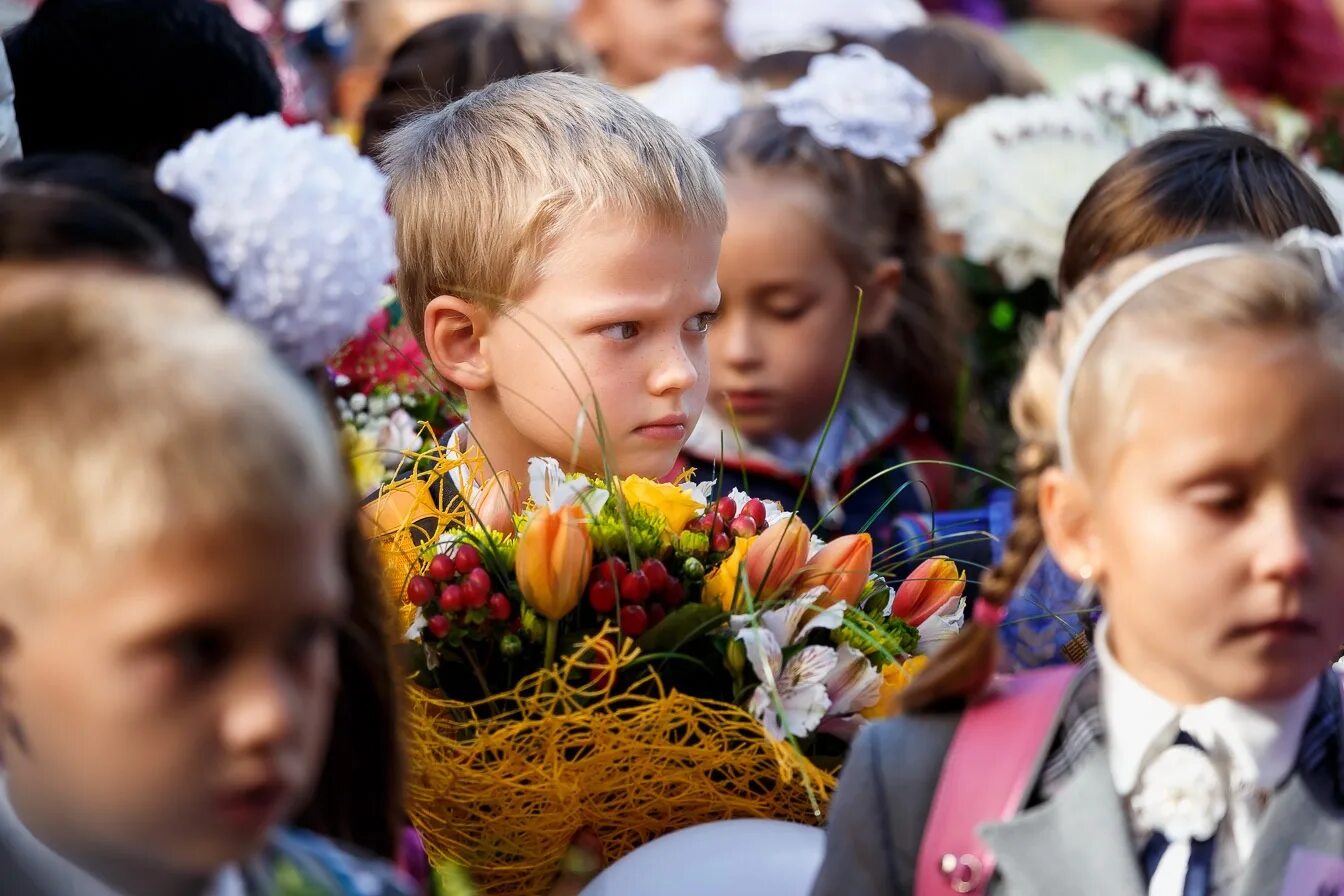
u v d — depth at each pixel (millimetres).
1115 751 2697
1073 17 10289
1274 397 2465
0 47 4082
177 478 1888
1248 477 2480
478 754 3332
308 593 1964
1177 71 9938
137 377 1937
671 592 3416
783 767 3270
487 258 4062
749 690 3404
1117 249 4559
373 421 4332
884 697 3494
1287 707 2639
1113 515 2578
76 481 1897
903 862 2770
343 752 2961
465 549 3410
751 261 5562
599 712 3334
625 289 3969
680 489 3754
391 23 9039
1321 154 7707
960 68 7352
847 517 5645
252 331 2135
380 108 6750
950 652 2826
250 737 1947
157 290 2127
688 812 3406
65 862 2186
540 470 3643
